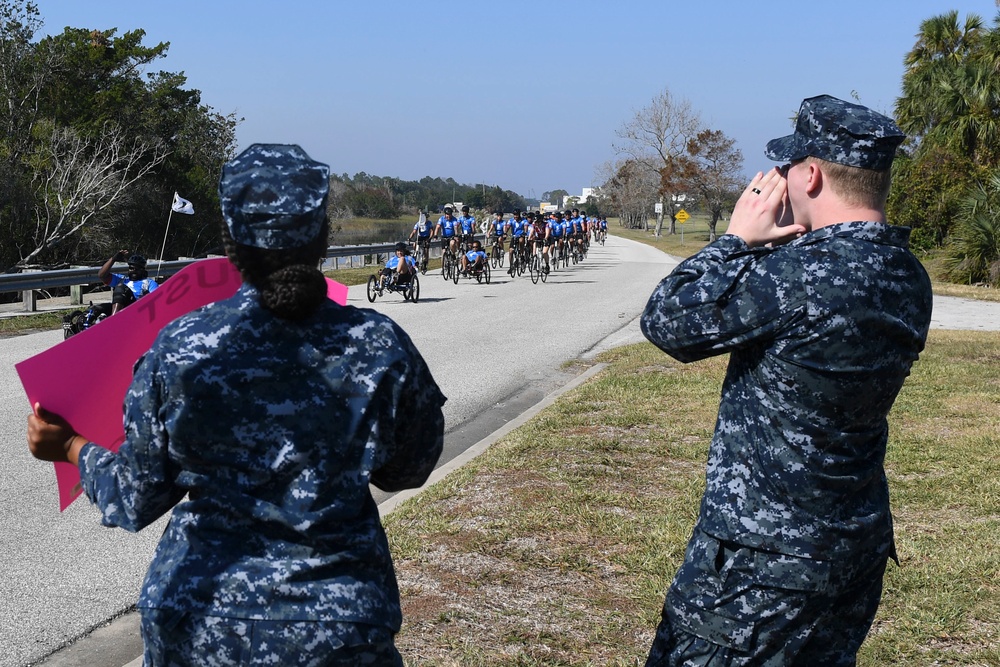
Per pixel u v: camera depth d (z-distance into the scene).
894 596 4.46
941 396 9.30
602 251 51.38
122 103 40.31
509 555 4.97
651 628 4.14
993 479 6.38
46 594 4.81
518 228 31.56
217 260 2.23
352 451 1.91
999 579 4.66
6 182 32.66
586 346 13.66
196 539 1.89
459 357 12.58
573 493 6.04
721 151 84.81
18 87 36.44
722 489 2.25
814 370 2.11
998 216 25.67
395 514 5.64
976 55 33.81
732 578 2.20
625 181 116.31
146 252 39.75
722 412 2.31
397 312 17.78
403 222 87.19
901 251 2.23
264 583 1.82
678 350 2.28
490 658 3.84
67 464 2.14
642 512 5.68
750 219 2.34
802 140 2.28
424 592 4.50
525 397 10.16
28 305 16.97
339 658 1.83
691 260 2.31
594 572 4.76
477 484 6.28
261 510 1.86
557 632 4.09
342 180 100.44
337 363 1.92
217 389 1.87
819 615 2.20
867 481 2.20
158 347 1.90
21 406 9.26
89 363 2.08
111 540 5.66
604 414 8.46
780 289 2.13
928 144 32.66
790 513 2.16
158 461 1.90
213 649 1.80
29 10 35.56
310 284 1.88
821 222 2.28
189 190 41.25
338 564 1.88
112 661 4.11
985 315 18.11
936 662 3.84
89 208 34.44
